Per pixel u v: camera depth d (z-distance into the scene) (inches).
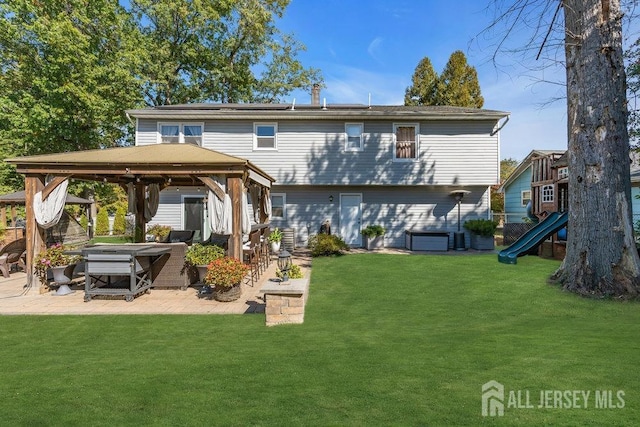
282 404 107.3
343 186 610.2
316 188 613.6
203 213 606.9
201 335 188.4
